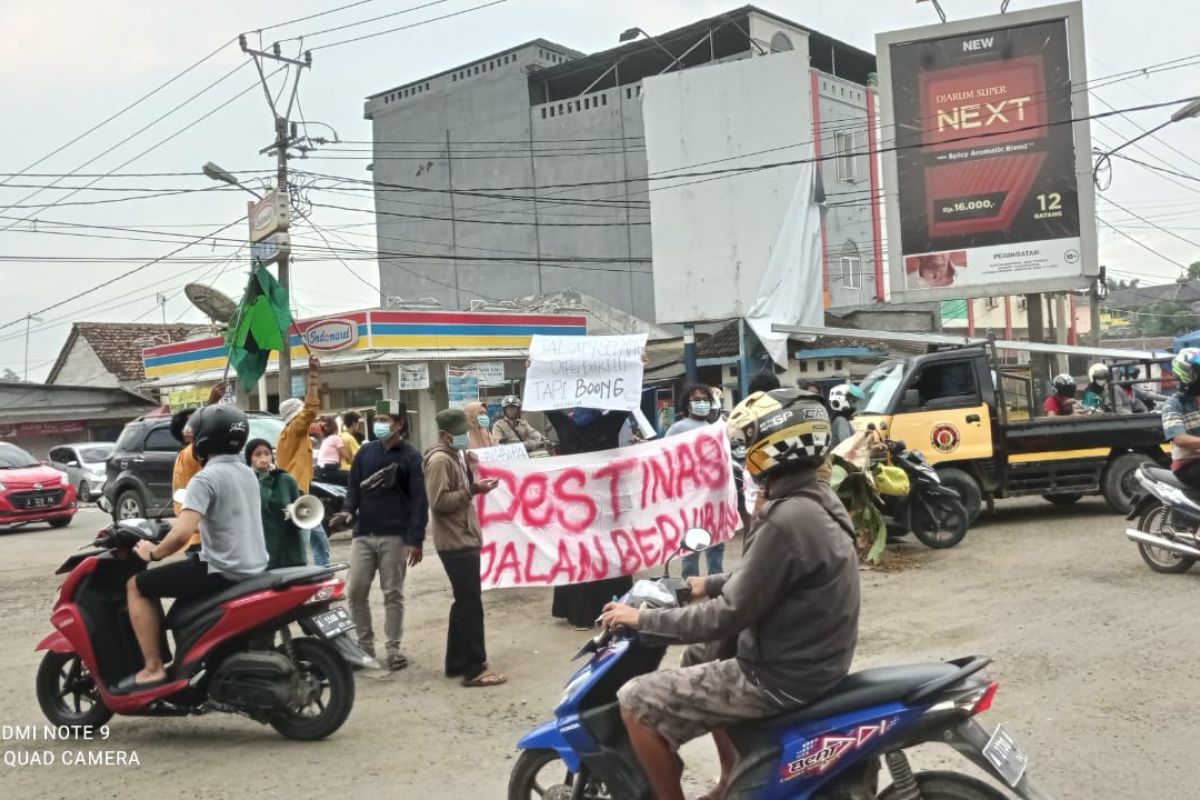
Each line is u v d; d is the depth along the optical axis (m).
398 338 24.92
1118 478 11.90
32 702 6.64
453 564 6.71
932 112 20.62
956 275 20.58
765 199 22.38
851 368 26.92
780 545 3.19
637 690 3.46
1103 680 6.01
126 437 17.41
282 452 8.45
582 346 8.47
